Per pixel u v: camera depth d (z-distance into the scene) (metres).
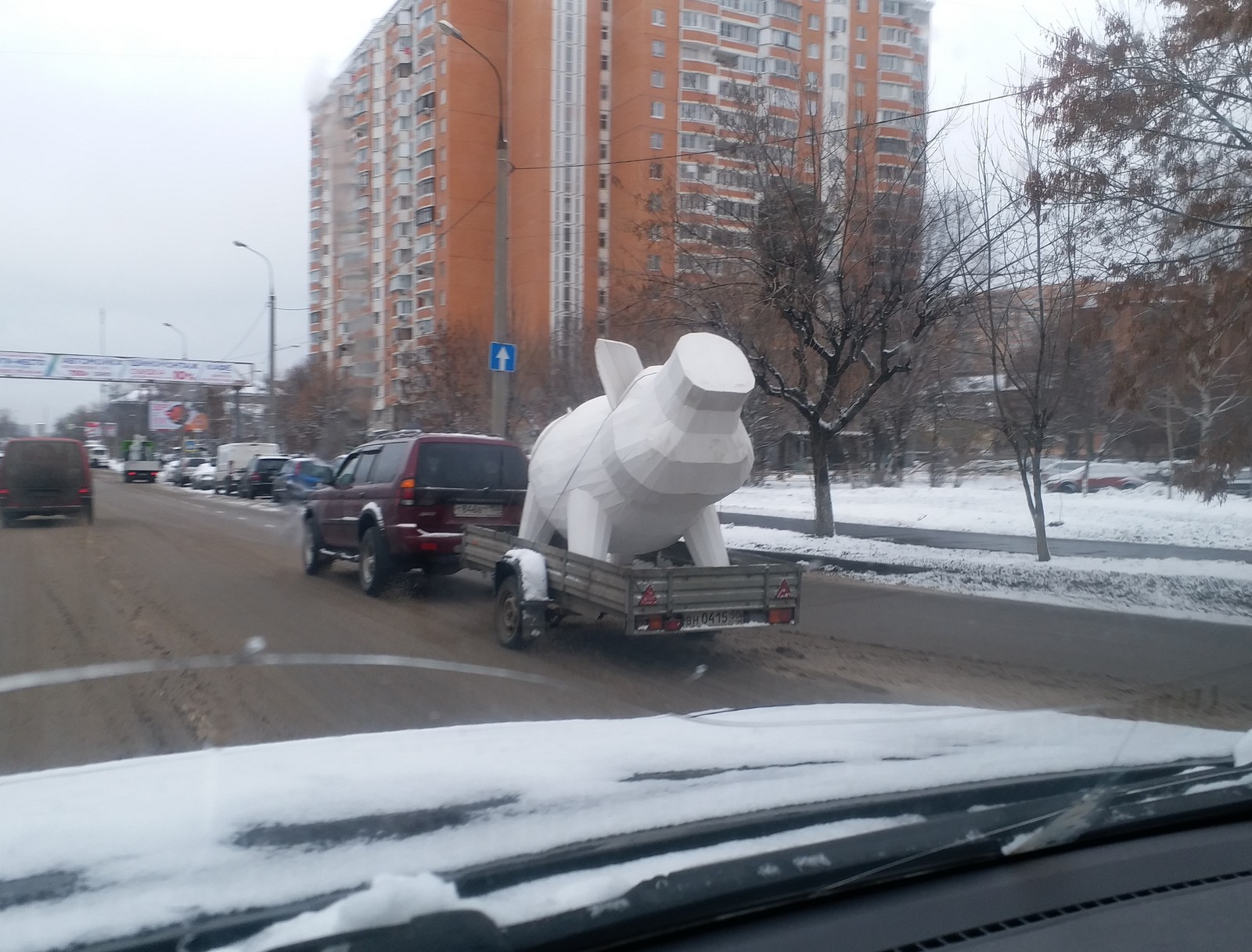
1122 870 3.38
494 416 18.03
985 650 9.88
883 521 26.69
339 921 2.40
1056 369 18.14
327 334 26.98
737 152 17.72
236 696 7.23
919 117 17.22
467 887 2.65
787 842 3.10
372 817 2.98
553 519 9.56
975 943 2.88
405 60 27.47
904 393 26.27
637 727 4.19
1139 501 30.59
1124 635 10.76
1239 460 13.95
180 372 61.56
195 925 2.39
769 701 7.49
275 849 2.73
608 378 9.12
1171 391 15.55
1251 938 3.00
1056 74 13.61
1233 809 3.78
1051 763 3.98
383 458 12.78
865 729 4.34
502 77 29.38
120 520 25.08
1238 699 7.32
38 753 5.79
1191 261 13.18
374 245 27.53
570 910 2.61
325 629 10.08
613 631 9.98
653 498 8.54
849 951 2.80
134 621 10.37
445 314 28.39
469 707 7.03
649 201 18.48
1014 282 16.25
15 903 2.42
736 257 17.36
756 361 17.55
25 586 12.94
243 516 27.33
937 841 3.21
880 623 11.50
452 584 13.54
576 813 3.11
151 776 3.27
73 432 111.75
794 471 46.81
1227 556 18.44
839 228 17.20
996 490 36.84
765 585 8.55
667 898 2.73
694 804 3.27
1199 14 12.53
